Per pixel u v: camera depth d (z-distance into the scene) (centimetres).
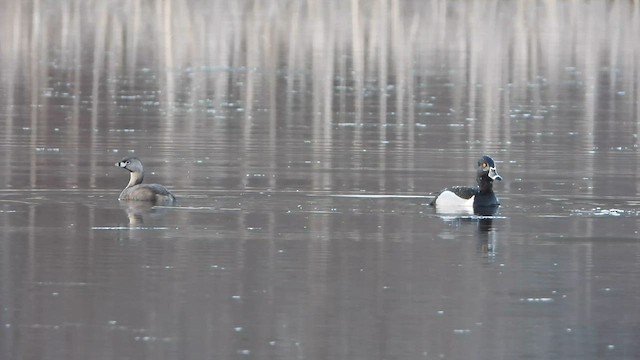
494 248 2042
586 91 5116
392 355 1462
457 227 2234
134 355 1451
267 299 1694
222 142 3512
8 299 1681
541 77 5653
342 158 3197
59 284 1764
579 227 2242
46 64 5872
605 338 1533
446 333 1548
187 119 4084
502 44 7275
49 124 3881
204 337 1520
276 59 6319
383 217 2331
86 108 4331
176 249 2009
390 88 5147
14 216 2289
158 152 3288
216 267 1880
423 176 2883
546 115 4328
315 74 5638
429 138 3666
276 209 2409
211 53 6606
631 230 2211
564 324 1590
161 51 6675
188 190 2631
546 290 1761
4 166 2956
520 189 2691
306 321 1592
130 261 1916
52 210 2362
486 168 2445
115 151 3291
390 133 3775
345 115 4269
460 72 5831
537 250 2033
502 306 1672
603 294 1738
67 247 2014
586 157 3272
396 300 1697
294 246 2045
